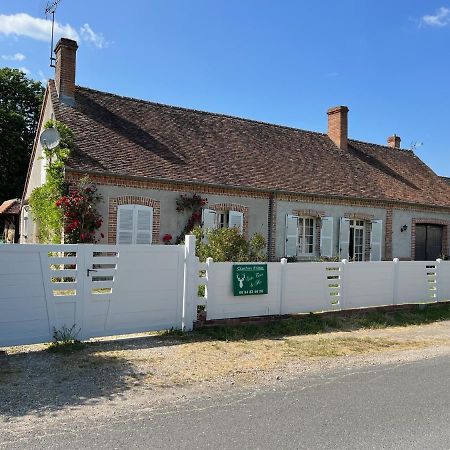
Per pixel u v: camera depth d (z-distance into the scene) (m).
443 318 11.80
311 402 5.30
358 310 11.02
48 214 14.13
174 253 8.38
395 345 8.62
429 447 4.16
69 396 5.20
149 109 18.36
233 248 10.19
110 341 7.62
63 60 16.33
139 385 5.68
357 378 6.36
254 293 9.33
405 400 5.45
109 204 14.08
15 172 34.16
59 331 7.21
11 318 6.80
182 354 7.11
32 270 6.98
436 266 12.91
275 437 4.30
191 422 4.60
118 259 7.79
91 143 14.83
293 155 20.48
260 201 17.25
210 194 16.03
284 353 7.57
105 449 3.95
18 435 4.20
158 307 8.21
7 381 5.57
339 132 23.23
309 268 10.27
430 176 25.83
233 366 6.68
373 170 22.91
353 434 4.41
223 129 19.67
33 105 35.91
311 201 18.53
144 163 15.12
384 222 20.86
